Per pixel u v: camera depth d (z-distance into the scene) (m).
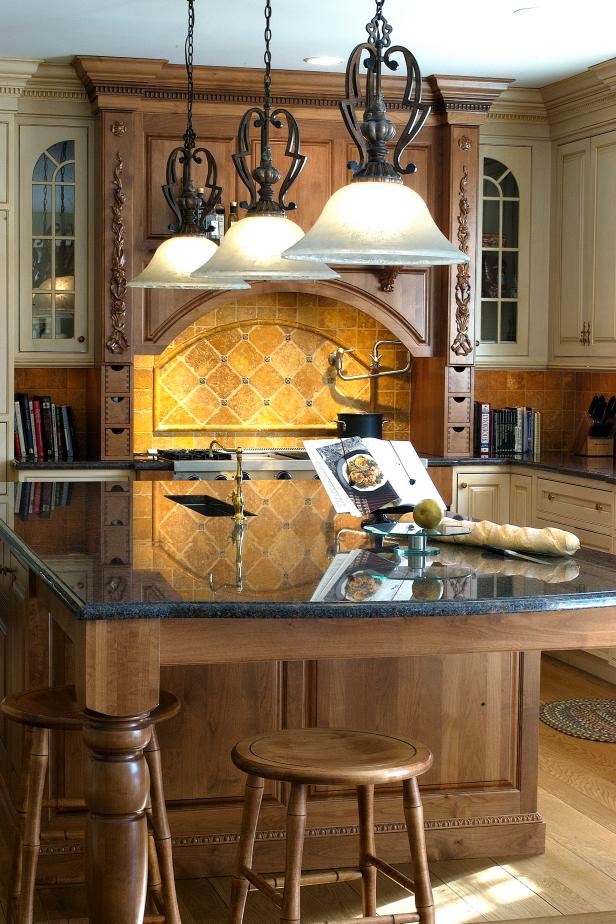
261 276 3.26
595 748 4.60
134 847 2.37
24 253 5.85
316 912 3.17
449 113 6.08
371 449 3.60
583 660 5.81
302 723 3.30
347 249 2.52
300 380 6.63
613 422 6.43
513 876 3.41
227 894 3.25
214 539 3.22
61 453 6.09
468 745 3.46
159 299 5.93
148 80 5.68
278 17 4.86
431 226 2.61
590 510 5.57
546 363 6.57
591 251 6.12
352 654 2.43
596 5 4.70
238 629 2.38
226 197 5.94
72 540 3.17
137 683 2.32
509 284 6.49
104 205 5.76
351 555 2.98
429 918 2.48
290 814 2.36
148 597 2.38
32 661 3.17
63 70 5.73
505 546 3.00
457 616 2.45
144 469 5.80
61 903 3.19
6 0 4.62
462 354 6.26
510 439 6.68
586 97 6.00
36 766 2.71
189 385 6.46
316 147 6.02
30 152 5.80
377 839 3.41
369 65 2.77
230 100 5.89
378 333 6.71
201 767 3.29
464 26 5.01
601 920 3.13
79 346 5.96
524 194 6.45
